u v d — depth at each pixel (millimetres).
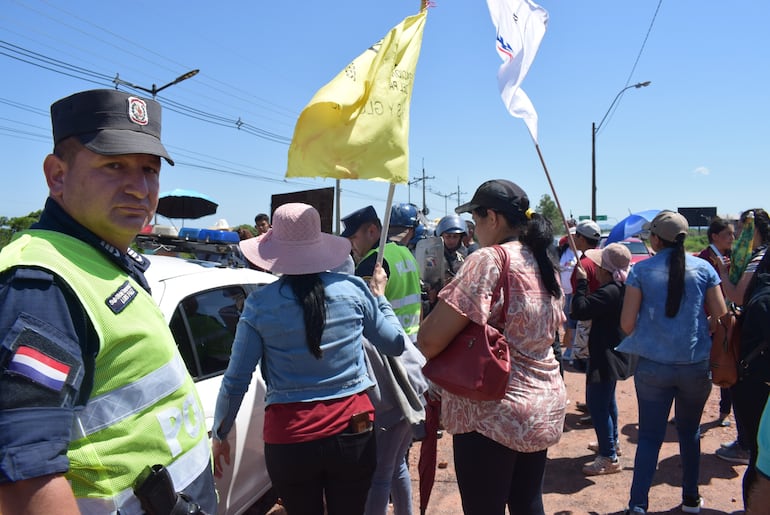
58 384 1058
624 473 4184
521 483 2381
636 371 3375
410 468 4375
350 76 2322
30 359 1027
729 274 3914
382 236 2619
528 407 2166
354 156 2311
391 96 2412
